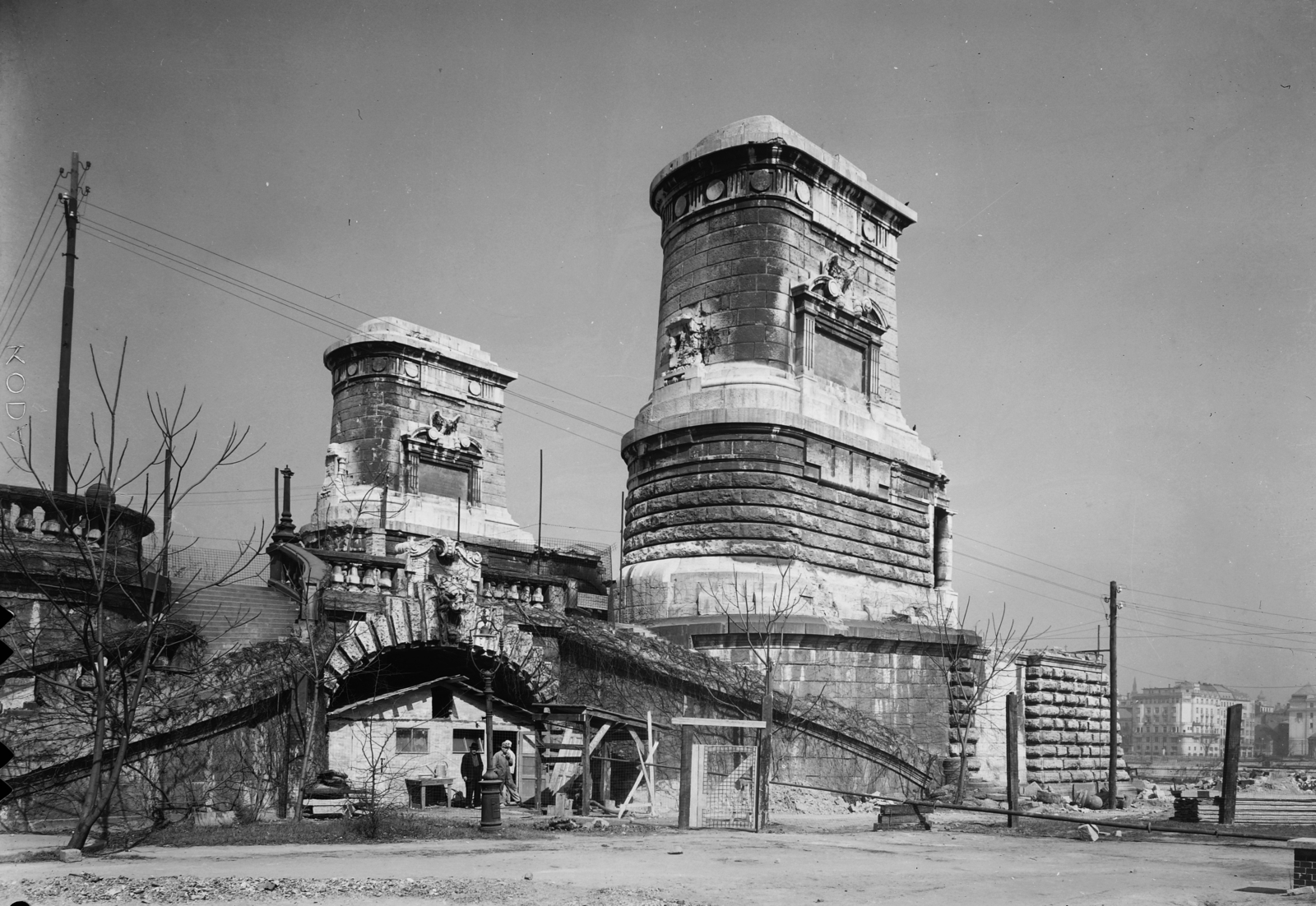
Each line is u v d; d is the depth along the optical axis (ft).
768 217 126.21
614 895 40.93
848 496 125.59
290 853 54.03
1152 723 506.07
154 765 65.36
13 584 69.92
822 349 128.77
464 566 86.99
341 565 82.12
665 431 123.34
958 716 118.01
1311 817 84.58
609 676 94.58
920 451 138.31
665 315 133.69
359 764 80.53
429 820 68.59
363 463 168.14
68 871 45.60
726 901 40.45
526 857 53.21
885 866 53.06
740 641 105.81
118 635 70.64
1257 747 350.02
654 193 139.85
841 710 101.30
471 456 178.60
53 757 62.28
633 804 85.92
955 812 92.12
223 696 68.90
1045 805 109.40
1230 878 50.44
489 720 70.28
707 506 119.03
